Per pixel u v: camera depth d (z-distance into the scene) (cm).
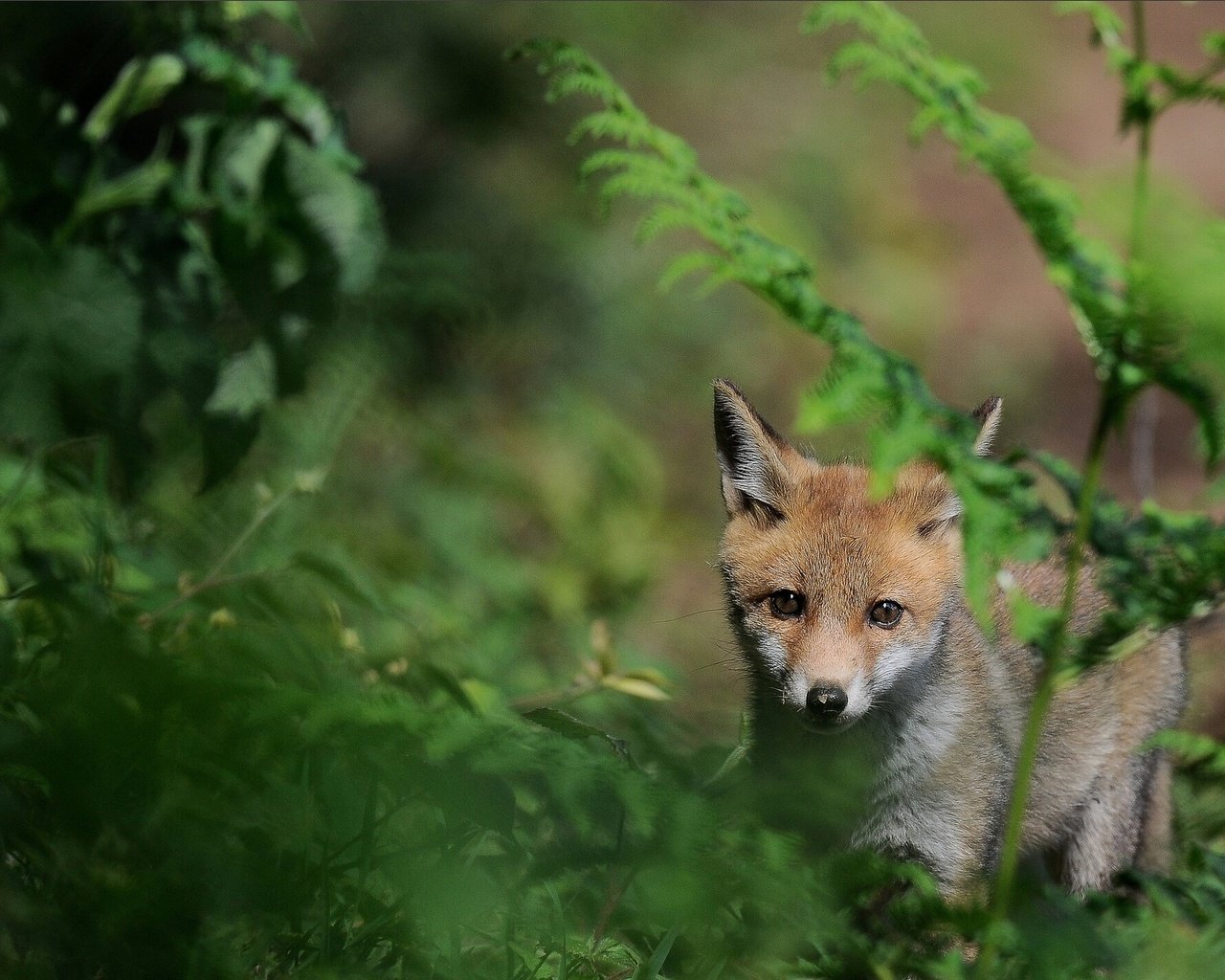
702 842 546
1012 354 2181
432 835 648
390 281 1269
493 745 544
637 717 950
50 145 768
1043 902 700
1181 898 661
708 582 1577
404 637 965
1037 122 2519
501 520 1389
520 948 643
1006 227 2462
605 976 674
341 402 1172
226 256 782
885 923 671
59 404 713
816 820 838
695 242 1959
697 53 2152
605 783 550
